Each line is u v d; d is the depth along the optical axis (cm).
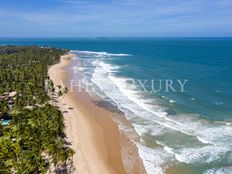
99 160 5169
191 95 8950
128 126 6638
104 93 9588
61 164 4906
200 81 11000
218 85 10238
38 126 5731
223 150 5300
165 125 6544
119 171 4816
